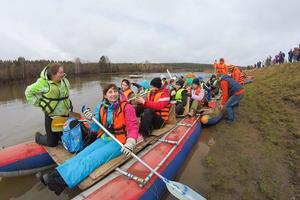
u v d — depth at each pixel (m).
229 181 3.16
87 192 2.30
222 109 6.22
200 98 6.10
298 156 3.58
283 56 20.53
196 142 4.66
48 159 3.58
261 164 3.54
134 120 2.93
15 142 5.35
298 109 5.93
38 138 3.59
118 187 2.38
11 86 22.42
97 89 16.67
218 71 9.98
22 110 9.23
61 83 3.35
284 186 2.91
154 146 3.46
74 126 3.21
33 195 3.05
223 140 4.80
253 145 4.31
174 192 2.52
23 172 3.36
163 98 4.18
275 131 4.79
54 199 2.96
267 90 9.62
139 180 2.51
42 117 7.84
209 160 3.84
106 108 3.03
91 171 2.65
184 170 3.56
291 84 9.08
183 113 5.53
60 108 3.35
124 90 5.59
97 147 2.96
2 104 11.03
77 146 3.21
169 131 4.12
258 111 6.72
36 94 3.17
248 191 2.90
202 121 5.47
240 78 11.10
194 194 2.52
